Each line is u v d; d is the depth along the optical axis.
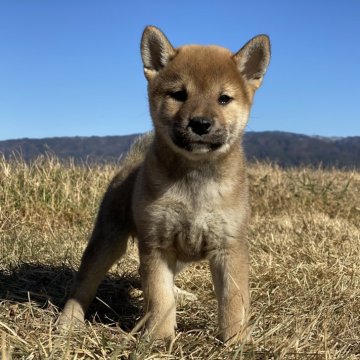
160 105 0.56
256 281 0.70
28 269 0.70
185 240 0.54
